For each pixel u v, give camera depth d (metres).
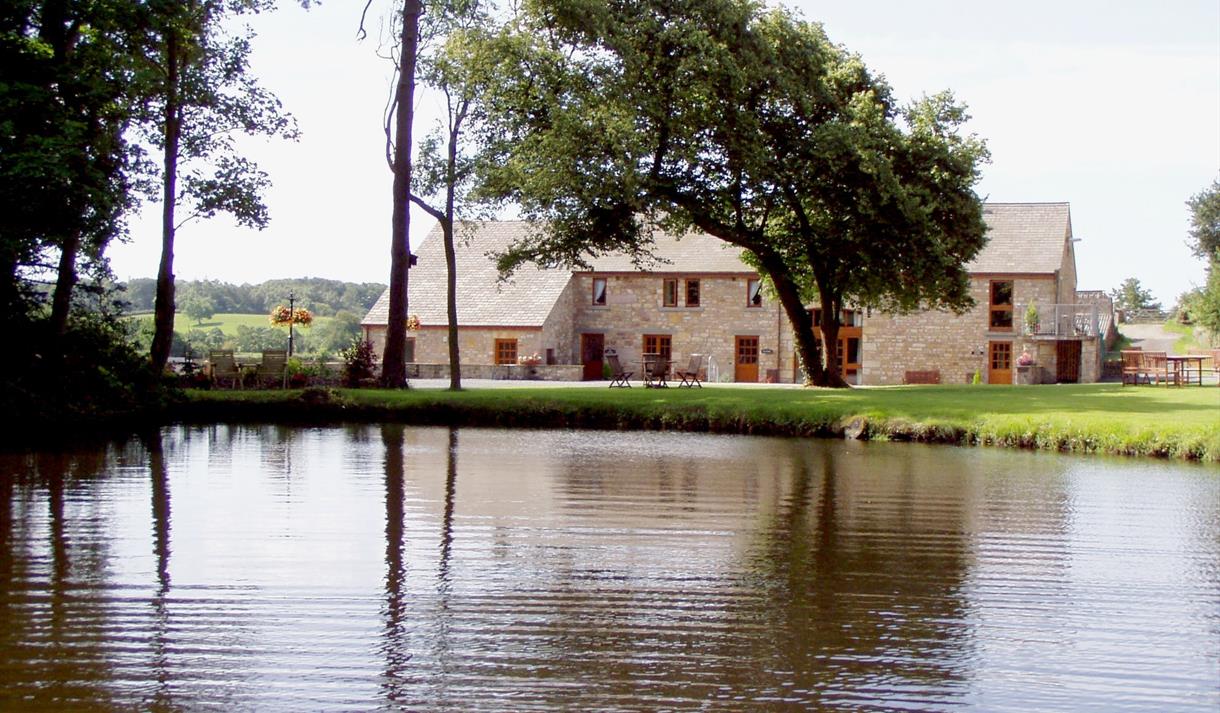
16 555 8.16
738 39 22.81
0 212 14.32
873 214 23.02
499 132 22.27
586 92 21.56
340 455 13.94
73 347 17.48
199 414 19.45
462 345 38.94
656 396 20.11
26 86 14.80
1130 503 10.63
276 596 7.15
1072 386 27.27
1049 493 11.17
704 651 6.21
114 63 17.42
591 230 23.59
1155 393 22.55
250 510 9.97
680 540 8.88
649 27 21.84
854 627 6.64
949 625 6.70
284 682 5.68
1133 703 5.55
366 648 6.20
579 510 10.10
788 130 24.22
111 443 15.21
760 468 12.90
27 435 16.09
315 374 24.08
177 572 7.70
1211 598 7.28
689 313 39.34
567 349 40.16
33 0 15.34
